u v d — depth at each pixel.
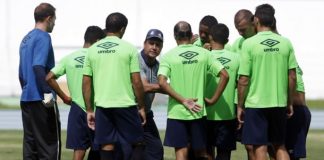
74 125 32.16
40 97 31.47
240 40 35.31
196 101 30.86
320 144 51.38
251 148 31.36
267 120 30.42
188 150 32.28
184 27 30.97
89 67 29.91
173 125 31.19
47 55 31.41
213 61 30.94
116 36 29.91
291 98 30.78
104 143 29.73
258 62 30.16
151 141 32.56
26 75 31.66
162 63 31.08
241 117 30.59
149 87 31.48
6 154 44.22
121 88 29.50
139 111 30.27
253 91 30.34
